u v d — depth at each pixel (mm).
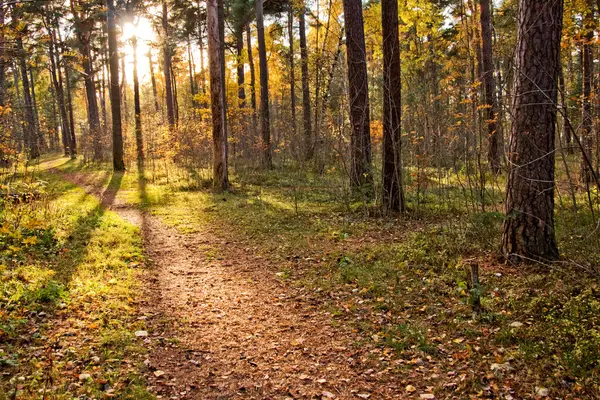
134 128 23828
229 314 5258
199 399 3500
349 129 11445
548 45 5367
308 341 4516
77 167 23688
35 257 6586
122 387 3529
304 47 22312
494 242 6777
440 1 20484
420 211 9977
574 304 4363
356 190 11203
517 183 5812
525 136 5668
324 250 7680
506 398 3264
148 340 4438
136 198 13523
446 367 3803
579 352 3561
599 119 5672
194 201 12984
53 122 41625
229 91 29750
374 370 3873
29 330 4301
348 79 11203
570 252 5824
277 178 17188
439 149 9297
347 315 5055
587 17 10188
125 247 7785
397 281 5793
